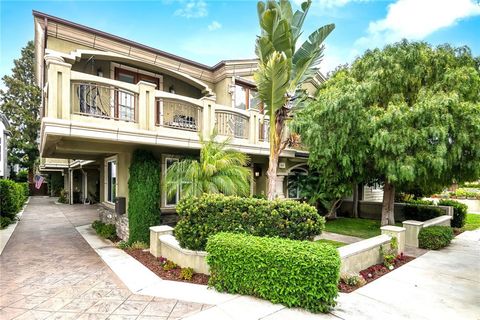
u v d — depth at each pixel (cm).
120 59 924
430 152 723
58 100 585
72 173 2048
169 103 808
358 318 378
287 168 1172
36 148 2941
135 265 585
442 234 755
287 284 404
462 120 707
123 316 376
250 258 429
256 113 978
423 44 831
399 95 812
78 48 861
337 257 401
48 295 440
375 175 988
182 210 552
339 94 822
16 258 640
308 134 873
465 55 804
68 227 1064
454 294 462
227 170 706
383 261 611
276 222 494
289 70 676
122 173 866
